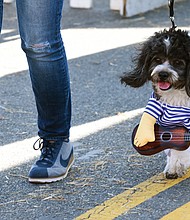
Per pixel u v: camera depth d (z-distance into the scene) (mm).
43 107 5578
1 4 5473
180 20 11789
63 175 5672
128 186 5543
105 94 8180
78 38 10734
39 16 5172
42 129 5719
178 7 12805
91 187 5523
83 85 8539
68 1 13430
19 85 8617
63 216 5000
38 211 5094
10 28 11414
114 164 6004
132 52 9945
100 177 5727
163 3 12953
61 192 5430
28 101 7992
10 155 6289
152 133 5301
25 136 6816
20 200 5289
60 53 5406
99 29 11289
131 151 6312
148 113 5328
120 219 4930
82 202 5238
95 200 5273
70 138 6691
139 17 12148
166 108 5277
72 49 10141
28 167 6000
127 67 9305
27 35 5266
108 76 8922
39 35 5230
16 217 5000
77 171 5859
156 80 5137
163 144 5398
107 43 10461
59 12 5289
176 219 4922
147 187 5508
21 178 5742
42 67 5348
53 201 5266
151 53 5215
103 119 7281
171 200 5250
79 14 12414
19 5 5219
